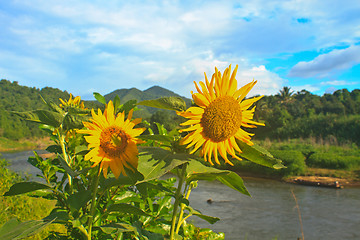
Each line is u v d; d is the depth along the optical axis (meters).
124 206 1.16
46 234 3.49
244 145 1.23
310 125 40.12
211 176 1.29
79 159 1.66
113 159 1.02
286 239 9.51
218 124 1.12
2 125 81.31
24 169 18.41
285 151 27.98
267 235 9.95
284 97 63.44
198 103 1.15
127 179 1.20
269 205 14.09
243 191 1.31
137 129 1.06
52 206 5.74
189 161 1.11
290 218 11.94
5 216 4.30
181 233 1.86
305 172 23.06
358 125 35.91
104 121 1.04
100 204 1.68
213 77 1.18
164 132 1.89
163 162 1.06
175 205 1.26
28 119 1.23
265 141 37.91
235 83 1.19
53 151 1.67
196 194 16.34
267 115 44.62
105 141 1.02
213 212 12.80
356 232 10.28
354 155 27.75
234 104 1.16
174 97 1.13
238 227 10.81
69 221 1.10
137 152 1.03
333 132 37.28
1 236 0.91
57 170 1.65
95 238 1.48
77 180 1.65
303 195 16.59
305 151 29.44
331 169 23.89
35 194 1.52
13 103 116.38
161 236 1.35
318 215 12.43
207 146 1.15
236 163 25.14
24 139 81.19
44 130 1.69
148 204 1.92
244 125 1.20
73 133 1.57
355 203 14.44
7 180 5.33
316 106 54.12
